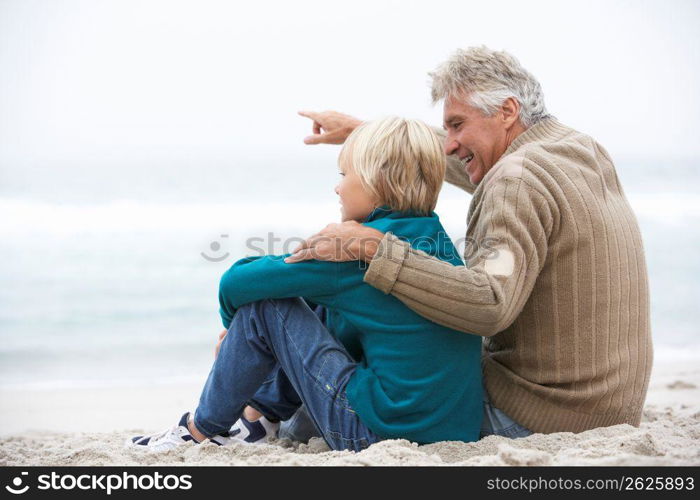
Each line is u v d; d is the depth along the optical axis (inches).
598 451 126.9
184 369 478.0
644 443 129.0
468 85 156.3
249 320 142.8
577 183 142.0
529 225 136.3
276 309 142.3
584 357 141.8
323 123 208.1
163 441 149.2
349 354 149.6
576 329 141.6
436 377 136.6
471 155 162.2
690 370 372.8
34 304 696.4
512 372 146.7
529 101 155.2
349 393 137.7
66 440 193.9
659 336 537.0
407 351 136.6
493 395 148.6
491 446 137.6
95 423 299.3
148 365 493.4
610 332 142.4
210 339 572.4
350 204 143.4
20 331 607.5
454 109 159.5
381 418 136.6
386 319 136.9
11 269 831.1
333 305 140.6
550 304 141.8
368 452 129.8
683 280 734.5
